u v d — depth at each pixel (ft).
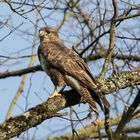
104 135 50.57
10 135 32.27
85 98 36.99
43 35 47.19
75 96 36.91
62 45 45.01
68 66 40.98
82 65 41.32
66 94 36.78
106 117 36.55
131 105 39.50
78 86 38.42
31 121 33.04
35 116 33.35
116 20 40.78
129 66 41.29
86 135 49.06
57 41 46.62
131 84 38.58
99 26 45.34
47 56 42.60
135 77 38.75
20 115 33.09
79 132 49.88
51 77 42.39
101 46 51.85
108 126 36.60
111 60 41.91
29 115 33.22
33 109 33.73
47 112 33.99
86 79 38.70
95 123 36.73
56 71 41.68
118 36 44.57
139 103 39.37
